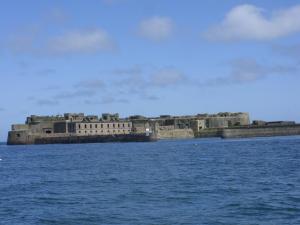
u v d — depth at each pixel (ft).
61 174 219.00
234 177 178.29
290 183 151.74
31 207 120.57
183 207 113.29
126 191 145.28
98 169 242.37
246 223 94.89
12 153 531.09
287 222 94.79
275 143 551.18
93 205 119.85
